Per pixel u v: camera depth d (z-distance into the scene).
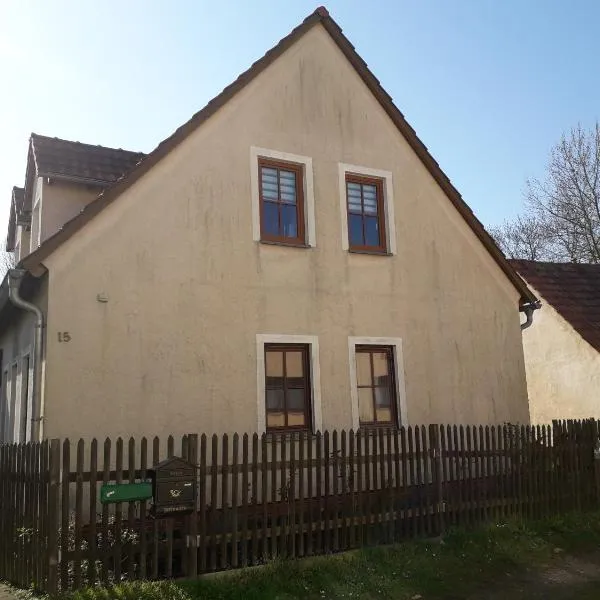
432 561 8.01
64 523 6.22
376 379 10.85
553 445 10.25
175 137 9.38
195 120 9.63
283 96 10.72
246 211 9.94
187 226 9.36
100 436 8.26
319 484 7.92
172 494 6.68
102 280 8.60
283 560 7.30
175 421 8.79
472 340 11.99
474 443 9.43
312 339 10.17
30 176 12.86
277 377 9.90
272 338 9.79
